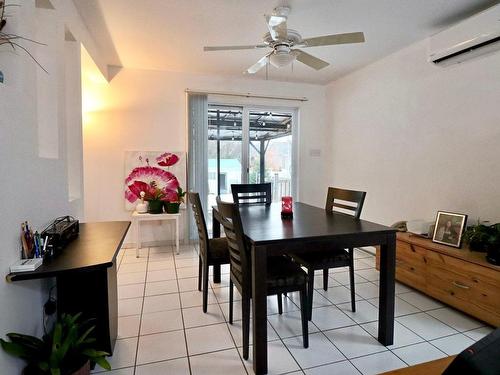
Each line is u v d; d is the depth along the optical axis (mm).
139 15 2541
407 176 3299
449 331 2059
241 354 1821
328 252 2332
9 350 1194
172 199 4137
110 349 1735
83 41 2633
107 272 1695
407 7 2434
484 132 2508
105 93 3881
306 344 1865
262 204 3062
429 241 2656
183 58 3570
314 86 4738
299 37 2219
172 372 1663
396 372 815
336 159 4543
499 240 2092
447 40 2674
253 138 4695
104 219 3967
